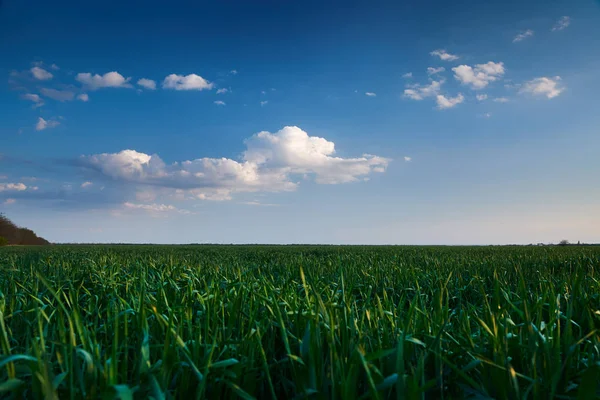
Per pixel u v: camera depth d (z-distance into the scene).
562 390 2.35
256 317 3.51
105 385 2.01
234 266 8.48
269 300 3.36
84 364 2.15
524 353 2.67
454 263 9.70
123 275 7.00
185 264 8.78
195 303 4.45
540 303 3.08
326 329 2.70
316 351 2.32
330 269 8.20
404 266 8.62
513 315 3.65
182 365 2.36
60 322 2.38
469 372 2.63
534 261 10.30
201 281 5.90
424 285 6.38
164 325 2.81
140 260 11.02
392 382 1.99
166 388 2.17
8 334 3.32
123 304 3.84
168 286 5.25
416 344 2.75
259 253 17.33
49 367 1.95
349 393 2.02
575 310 3.73
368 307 3.52
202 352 2.71
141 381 2.16
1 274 7.48
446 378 2.64
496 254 14.60
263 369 2.63
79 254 15.73
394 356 2.41
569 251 15.89
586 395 1.84
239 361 2.50
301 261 9.62
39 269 7.93
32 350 2.46
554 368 2.36
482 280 6.57
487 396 2.22
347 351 2.49
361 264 9.54
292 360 2.41
